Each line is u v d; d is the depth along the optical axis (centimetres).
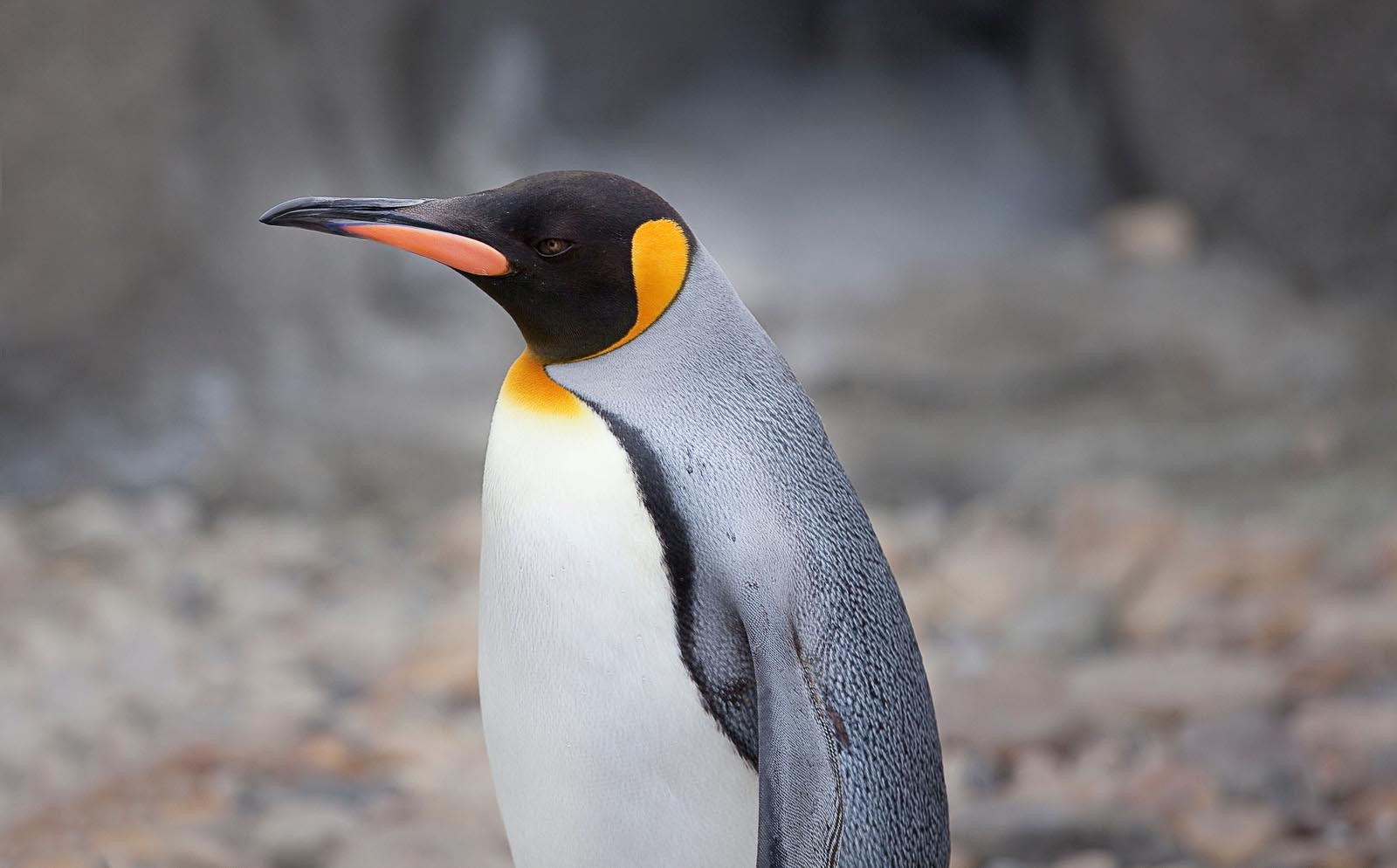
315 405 2300
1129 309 2486
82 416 2225
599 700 630
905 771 653
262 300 2350
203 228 2294
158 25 2222
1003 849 1043
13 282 2189
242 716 1345
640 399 637
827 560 639
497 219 635
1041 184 3170
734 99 3622
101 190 2217
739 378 655
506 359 2453
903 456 2173
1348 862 993
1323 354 2383
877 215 3100
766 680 600
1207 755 1181
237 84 2328
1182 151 2755
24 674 1459
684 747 630
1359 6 2448
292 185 2403
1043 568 1722
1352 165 2519
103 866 984
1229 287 2556
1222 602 1606
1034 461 2150
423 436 2225
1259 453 2130
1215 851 1030
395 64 2605
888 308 2534
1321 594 1609
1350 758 1161
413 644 1560
